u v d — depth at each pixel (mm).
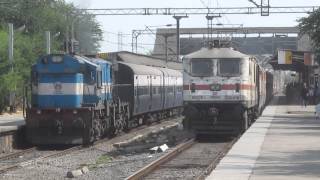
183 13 70688
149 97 52562
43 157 31000
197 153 31281
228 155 27516
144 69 51688
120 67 46781
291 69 120625
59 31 102750
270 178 20594
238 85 38188
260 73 54875
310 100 89312
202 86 38438
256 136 37031
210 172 22828
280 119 54719
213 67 38344
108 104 41062
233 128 38531
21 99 74062
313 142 33562
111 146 36969
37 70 38062
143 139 40500
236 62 38312
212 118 38438
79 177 23906
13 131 36531
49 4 106562
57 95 37719
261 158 26406
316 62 74500
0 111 70125
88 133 37281
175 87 66000
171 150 30781
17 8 100250
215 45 39594
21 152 33719
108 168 26422
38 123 37312
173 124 55344
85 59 38688
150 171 24297
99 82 39062
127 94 46875
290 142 33562
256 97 47594
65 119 37188
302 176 21094
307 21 70500
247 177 20859
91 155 32281
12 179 23703
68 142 37375
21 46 77250
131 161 28766
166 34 106375
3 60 70938
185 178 22516
